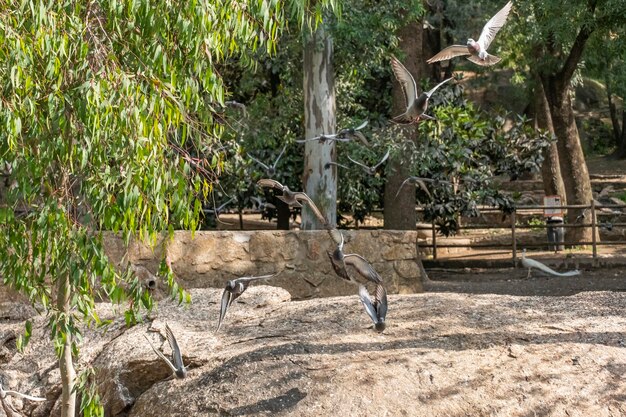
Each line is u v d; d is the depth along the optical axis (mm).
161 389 8008
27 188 6660
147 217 6832
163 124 6793
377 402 7230
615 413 7199
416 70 19062
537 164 20281
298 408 7270
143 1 6488
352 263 6289
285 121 17453
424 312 8914
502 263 21281
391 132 17047
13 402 8773
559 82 24594
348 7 15125
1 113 6238
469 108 19984
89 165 6824
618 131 39469
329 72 15688
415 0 16203
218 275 12477
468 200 20266
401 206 18953
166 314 9508
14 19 6434
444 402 7242
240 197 17984
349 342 8133
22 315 10820
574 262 20781
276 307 9570
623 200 31281
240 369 7781
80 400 8641
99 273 6844
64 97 6418
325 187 15703
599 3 19594
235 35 7230
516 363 7691
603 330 8375
